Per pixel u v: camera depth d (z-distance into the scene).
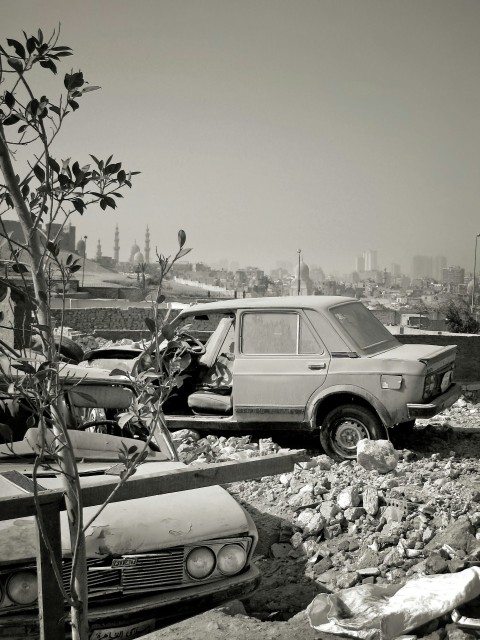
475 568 5.03
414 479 7.62
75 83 3.20
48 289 3.20
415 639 4.55
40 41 3.10
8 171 3.17
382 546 6.34
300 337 9.02
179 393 9.70
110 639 4.34
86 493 3.50
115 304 62.66
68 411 5.61
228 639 4.61
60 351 3.34
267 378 8.98
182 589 4.54
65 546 4.25
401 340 21.08
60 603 3.53
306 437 9.83
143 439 5.66
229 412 9.37
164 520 4.62
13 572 4.19
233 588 4.62
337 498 7.09
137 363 3.40
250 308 9.23
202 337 12.45
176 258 3.30
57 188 3.21
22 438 5.48
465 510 6.71
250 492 7.69
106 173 3.26
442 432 9.83
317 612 4.79
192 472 3.69
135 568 4.44
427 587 4.93
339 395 8.82
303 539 6.63
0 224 3.18
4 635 4.16
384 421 8.47
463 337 21.06
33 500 3.43
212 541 4.63
